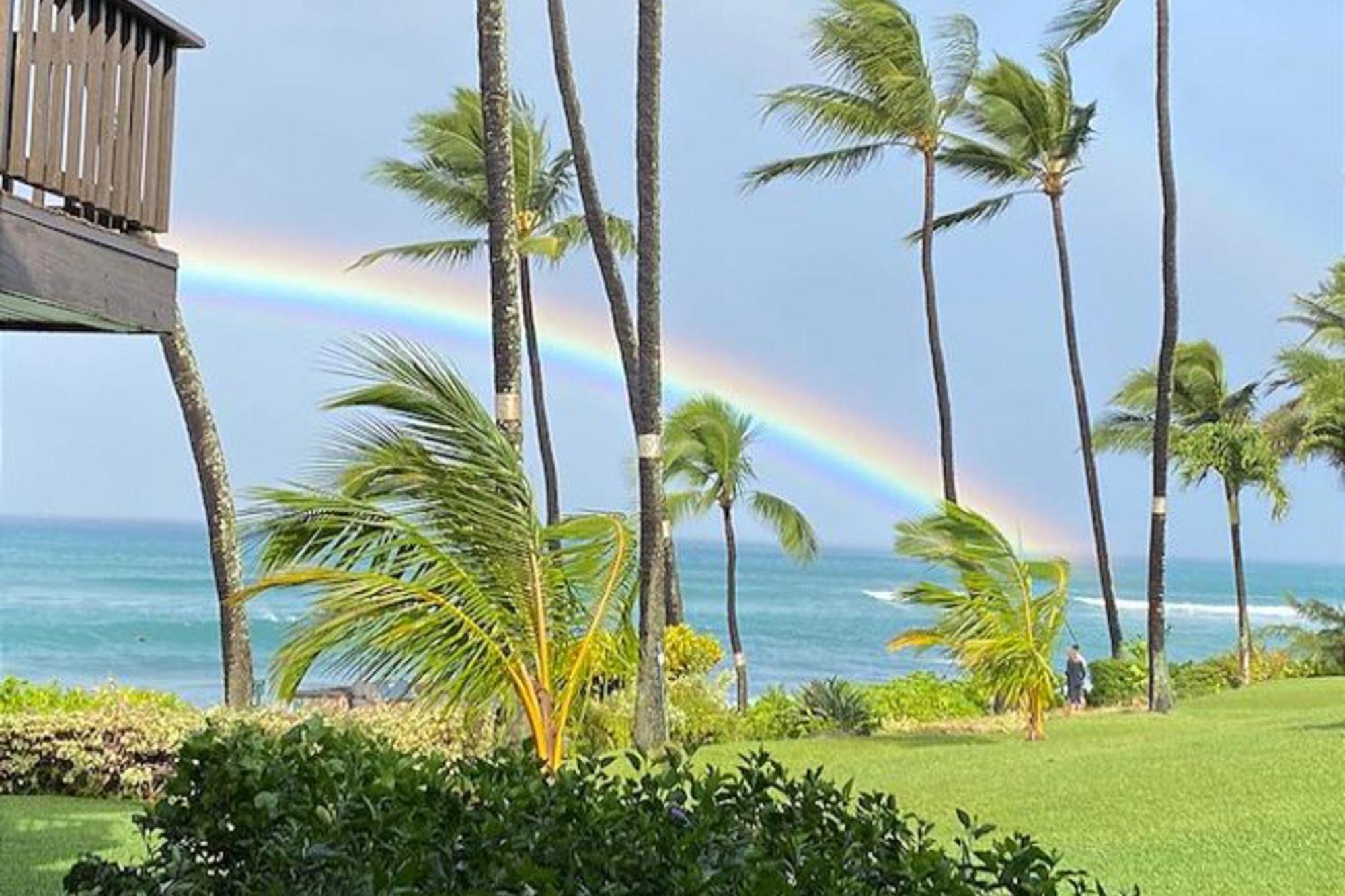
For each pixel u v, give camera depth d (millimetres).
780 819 3967
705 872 3453
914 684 20031
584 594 8266
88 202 5883
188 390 13703
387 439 7609
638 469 13602
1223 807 9016
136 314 6328
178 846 4664
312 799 4418
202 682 35969
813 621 62688
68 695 13805
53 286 5578
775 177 23719
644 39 13828
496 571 7727
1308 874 7023
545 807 4039
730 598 25266
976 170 24766
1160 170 18703
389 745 5211
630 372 16125
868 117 22266
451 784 4367
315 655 7328
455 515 7656
